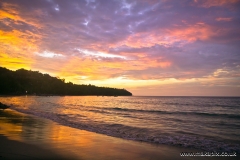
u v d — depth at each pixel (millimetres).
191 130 14844
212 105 54656
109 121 19469
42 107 37250
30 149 7980
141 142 10477
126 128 15242
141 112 31938
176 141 10930
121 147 9070
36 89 183375
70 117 21812
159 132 13789
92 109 36312
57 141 9633
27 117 20047
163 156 7930
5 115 21500
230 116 26109
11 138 9906
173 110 37312
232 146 9906
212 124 18391
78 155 7465
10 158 6758
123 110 35781
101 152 8047
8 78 156125
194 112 32469
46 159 6840
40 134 11250
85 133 12227
